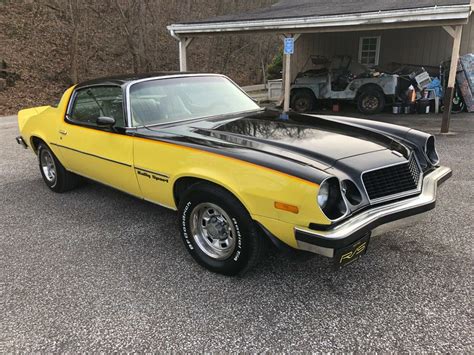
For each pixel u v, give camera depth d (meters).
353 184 2.54
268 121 3.53
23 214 4.27
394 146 3.00
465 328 2.35
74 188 5.05
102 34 20.69
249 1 27.66
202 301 2.68
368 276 2.94
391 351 2.19
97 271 3.08
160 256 3.30
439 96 11.70
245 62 27.34
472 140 7.71
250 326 2.42
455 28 8.32
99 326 2.45
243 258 2.78
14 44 16.94
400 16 8.65
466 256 3.18
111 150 3.64
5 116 12.29
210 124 3.46
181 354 2.21
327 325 2.41
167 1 22.45
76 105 4.23
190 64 24.08
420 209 2.70
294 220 2.40
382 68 13.24
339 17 9.35
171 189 3.14
